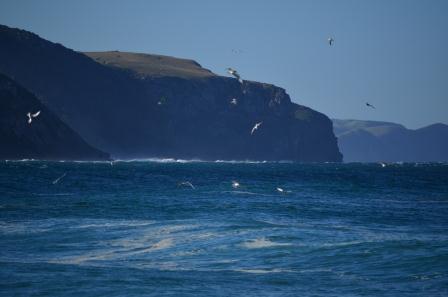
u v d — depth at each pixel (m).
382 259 98.25
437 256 98.38
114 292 78.88
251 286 83.00
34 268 91.94
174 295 77.88
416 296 77.25
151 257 102.81
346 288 81.94
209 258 101.94
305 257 101.44
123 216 159.50
